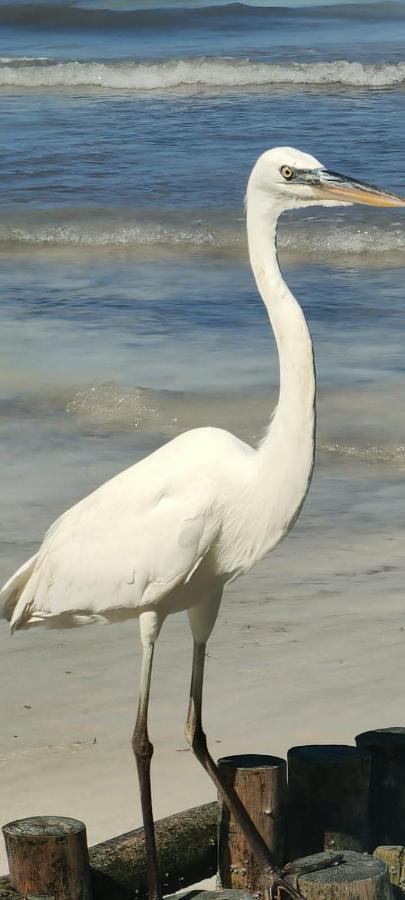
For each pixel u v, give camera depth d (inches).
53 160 1238.3
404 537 470.0
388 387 636.7
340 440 574.2
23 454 558.3
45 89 1740.9
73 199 1098.1
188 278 871.7
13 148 1296.8
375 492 518.3
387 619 394.6
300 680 351.6
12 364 682.2
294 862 232.5
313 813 243.8
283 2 2723.9
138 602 253.0
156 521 248.5
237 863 240.4
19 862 216.2
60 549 259.8
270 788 240.1
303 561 448.8
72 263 925.8
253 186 243.3
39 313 781.3
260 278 239.8
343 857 232.5
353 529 479.5
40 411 615.2
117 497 254.7
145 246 978.1
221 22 2460.6
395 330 729.6
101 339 725.9
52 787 296.5
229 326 749.3
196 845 246.5
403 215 1029.2
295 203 241.1
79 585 257.0
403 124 1355.8
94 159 1237.7
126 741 320.2
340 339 713.6
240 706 336.8
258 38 2260.1
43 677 358.9
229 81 1732.3
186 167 1190.9
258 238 242.2
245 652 371.9
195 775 301.9
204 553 247.8
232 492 244.1
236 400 620.7
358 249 944.9
